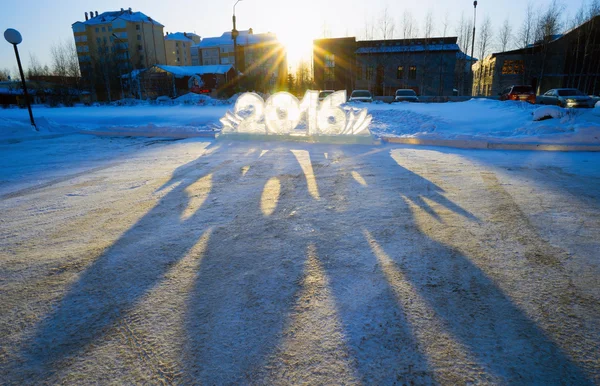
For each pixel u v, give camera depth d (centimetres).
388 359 170
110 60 5209
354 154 711
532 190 447
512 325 192
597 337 182
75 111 2512
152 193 454
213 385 156
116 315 204
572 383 155
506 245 288
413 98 2403
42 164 654
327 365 166
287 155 709
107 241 307
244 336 186
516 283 232
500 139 780
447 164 609
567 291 222
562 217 351
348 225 337
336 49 4222
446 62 3956
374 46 4266
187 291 228
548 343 178
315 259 268
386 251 280
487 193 434
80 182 518
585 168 571
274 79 4941
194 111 2133
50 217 370
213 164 632
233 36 2553
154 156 724
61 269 258
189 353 175
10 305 215
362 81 4234
